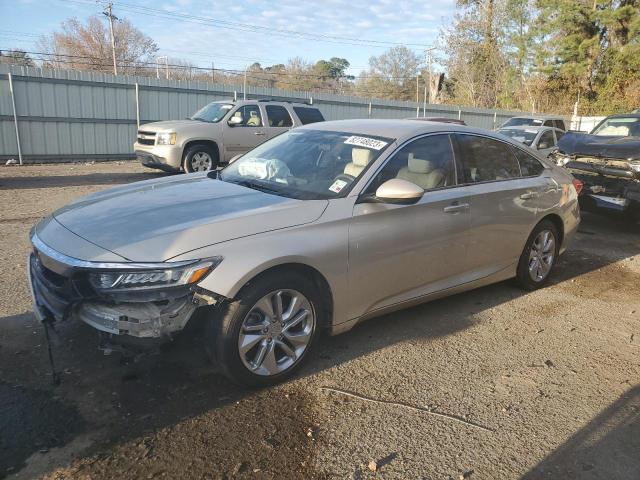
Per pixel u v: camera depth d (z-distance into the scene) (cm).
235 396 326
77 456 267
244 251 311
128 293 288
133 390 327
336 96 2069
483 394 344
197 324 315
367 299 382
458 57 4278
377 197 372
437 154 436
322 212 353
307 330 350
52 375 338
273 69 6881
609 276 613
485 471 272
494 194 464
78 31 5159
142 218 332
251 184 413
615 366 392
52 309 305
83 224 332
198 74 5453
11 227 716
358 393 337
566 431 309
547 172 541
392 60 6562
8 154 1471
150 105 1686
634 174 781
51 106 1509
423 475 267
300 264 337
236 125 1210
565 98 3700
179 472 260
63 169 1385
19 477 252
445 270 436
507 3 3969
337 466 270
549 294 541
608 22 3403
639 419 325
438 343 414
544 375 373
